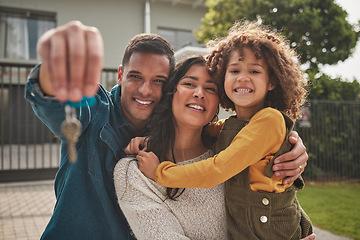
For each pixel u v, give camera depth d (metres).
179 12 13.80
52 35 0.63
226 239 1.26
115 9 12.89
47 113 0.94
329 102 7.36
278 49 1.30
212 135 1.51
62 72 0.61
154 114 1.35
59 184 1.37
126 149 1.33
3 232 3.86
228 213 1.26
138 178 1.21
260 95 1.27
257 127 1.20
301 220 1.34
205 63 1.32
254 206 1.23
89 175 1.28
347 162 7.51
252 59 1.26
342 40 8.12
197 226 1.22
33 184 6.56
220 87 1.33
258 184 1.24
